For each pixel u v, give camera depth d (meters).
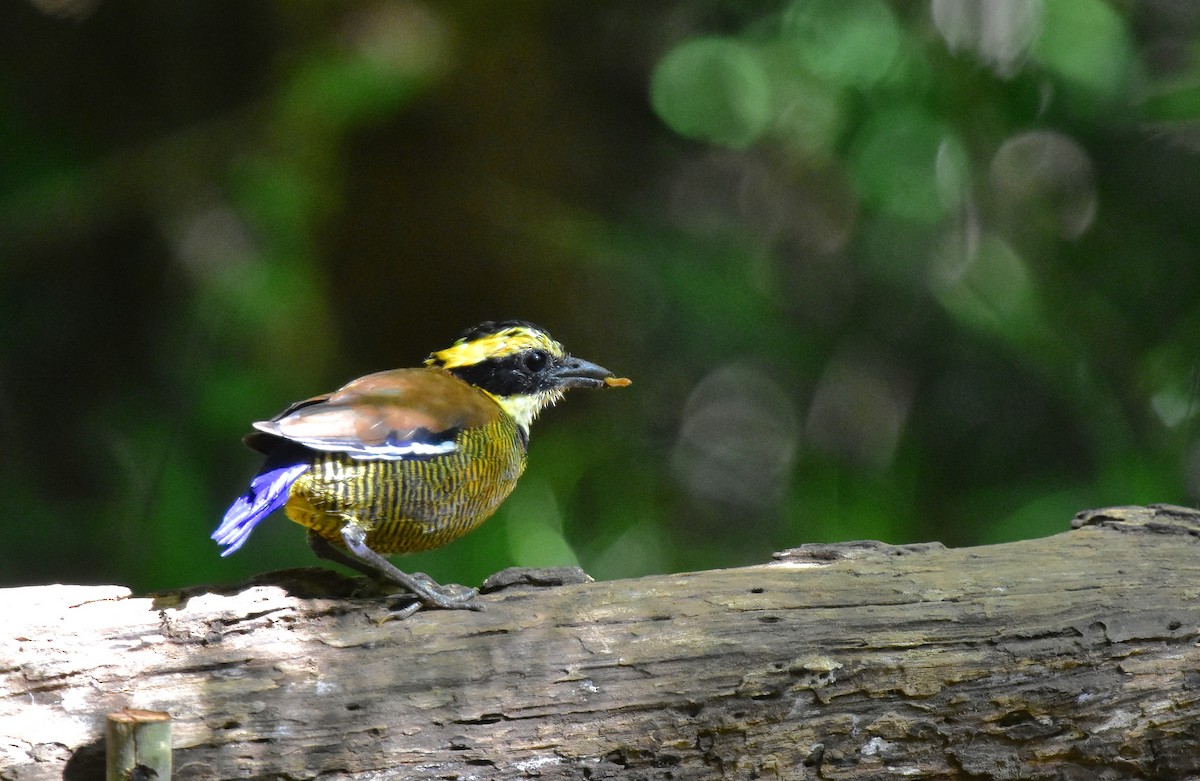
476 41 14.25
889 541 13.86
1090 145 13.80
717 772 5.75
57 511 13.84
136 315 15.48
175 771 5.38
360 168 14.31
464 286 14.39
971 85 13.76
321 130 14.26
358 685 5.53
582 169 15.24
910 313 14.93
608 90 16.19
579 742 5.65
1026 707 5.89
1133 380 13.59
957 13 13.90
